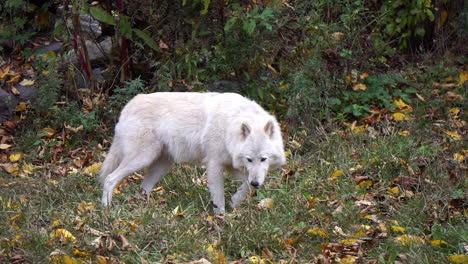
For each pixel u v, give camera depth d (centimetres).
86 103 1139
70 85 1172
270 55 1170
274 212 793
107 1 1159
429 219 773
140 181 959
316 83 1159
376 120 1134
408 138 1033
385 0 1326
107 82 1192
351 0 1302
